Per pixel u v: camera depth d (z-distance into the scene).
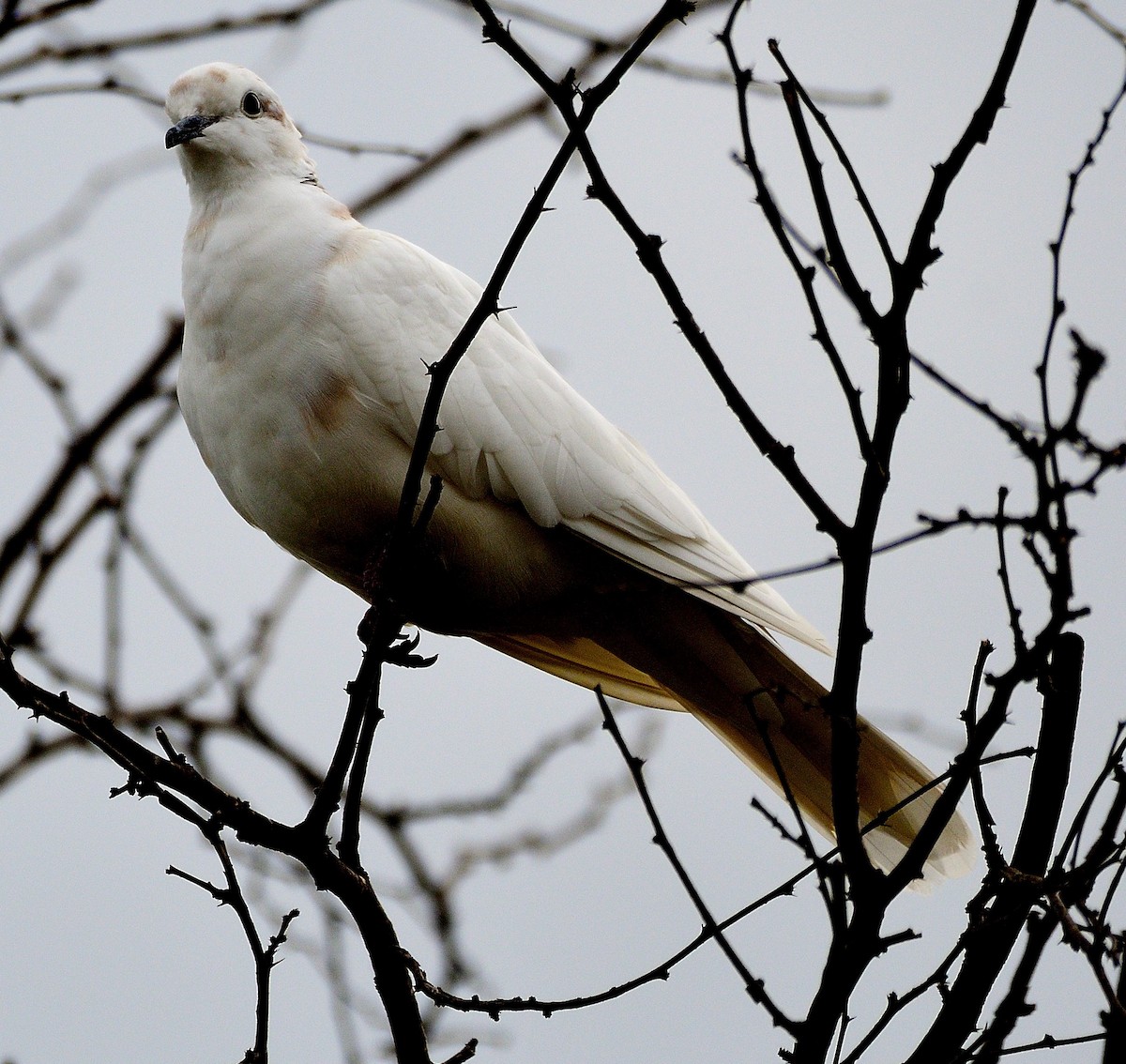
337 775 7.40
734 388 6.28
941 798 6.48
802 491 6.27
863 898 6.47
